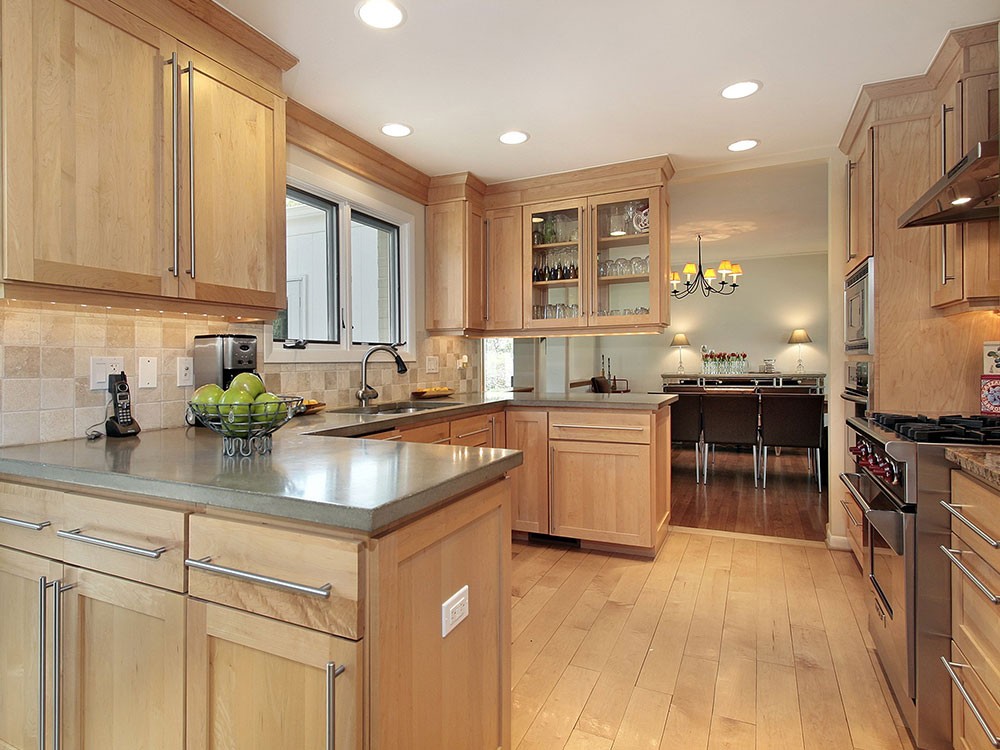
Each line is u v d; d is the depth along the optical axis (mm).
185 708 1083
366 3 1837
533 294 3711
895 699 1808
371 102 2570
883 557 1880
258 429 1432
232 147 1864
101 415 1798
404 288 3494
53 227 1379
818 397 4703
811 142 3113
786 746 1607
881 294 2482
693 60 2225
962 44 2062
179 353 2055
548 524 3332
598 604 2553
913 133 2436
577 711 1770
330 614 936
